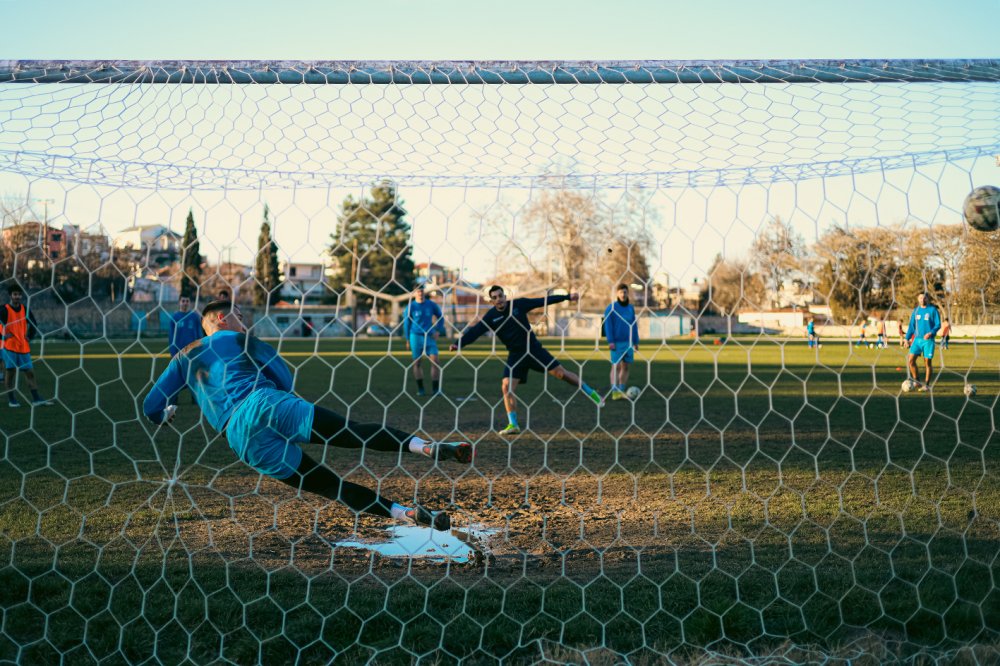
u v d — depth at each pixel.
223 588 3.03
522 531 3.87
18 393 8.84
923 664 2.41
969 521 3.85
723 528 3.81
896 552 3.40
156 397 3.22
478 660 2.45
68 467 5.23
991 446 6.00
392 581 3.14
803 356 19.16
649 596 2.93
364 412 8.69
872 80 4.11
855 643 2.54
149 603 2.87
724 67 4.09
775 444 6.26
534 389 11.50
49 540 3.56
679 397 10.11
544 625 2.69
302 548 3.60
